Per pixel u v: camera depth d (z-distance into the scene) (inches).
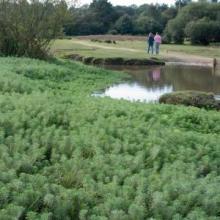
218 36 1962.4
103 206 181.9
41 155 233.9
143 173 215.2
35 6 835.4
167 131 300.2
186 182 201.5
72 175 211.0
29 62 750.5
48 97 386.9
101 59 1088.2
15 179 193.8
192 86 771.4
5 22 834.8
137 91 684.7
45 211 180.2
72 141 253.6
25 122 284.8
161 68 1046.4
